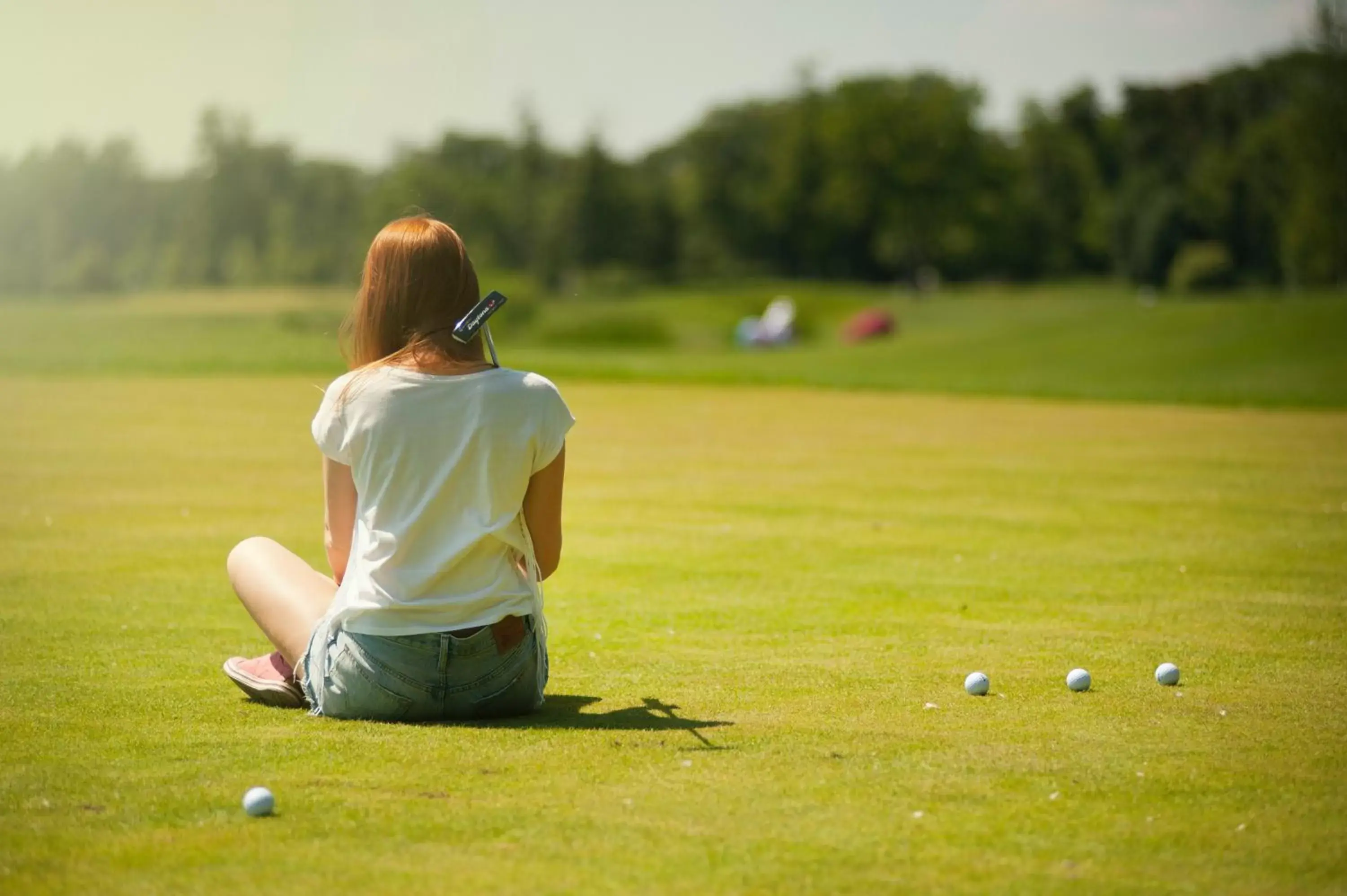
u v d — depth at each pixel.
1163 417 20.12
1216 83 113.62
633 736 4.35
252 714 4.64
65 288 137.00
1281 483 12.62
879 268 122.00
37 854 3.22
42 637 6.12
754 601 7.24
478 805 3.60
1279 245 100.06
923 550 8.98
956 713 4.74
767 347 63.19
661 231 123.44
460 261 4.62
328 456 4.59
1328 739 4.39
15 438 15.36
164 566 8.16
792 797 3.69
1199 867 3.19
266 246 132.50
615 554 8.76
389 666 4.46
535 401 4.49
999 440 16.44
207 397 21.06
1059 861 3.22
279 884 3.04
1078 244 119.12
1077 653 5.90
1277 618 6.79
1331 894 3.04
